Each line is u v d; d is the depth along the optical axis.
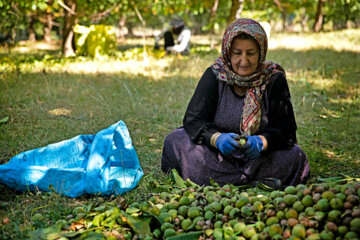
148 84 7.12
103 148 3.01
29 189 3.03
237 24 2.92
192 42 16.56
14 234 2.41
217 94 3.16
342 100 6.18
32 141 4.14
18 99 5.71
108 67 8.66
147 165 3.70
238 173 3.11
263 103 3.09
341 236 2.12
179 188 3.04
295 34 16.77
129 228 2.45
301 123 5.15
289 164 3.09
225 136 2.89
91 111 5.34
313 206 2.28
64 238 2.30
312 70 8.54
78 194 2.99
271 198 2.51
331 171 3.62
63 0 11.05
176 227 2.46
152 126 4.98
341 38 14.04
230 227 2.33
